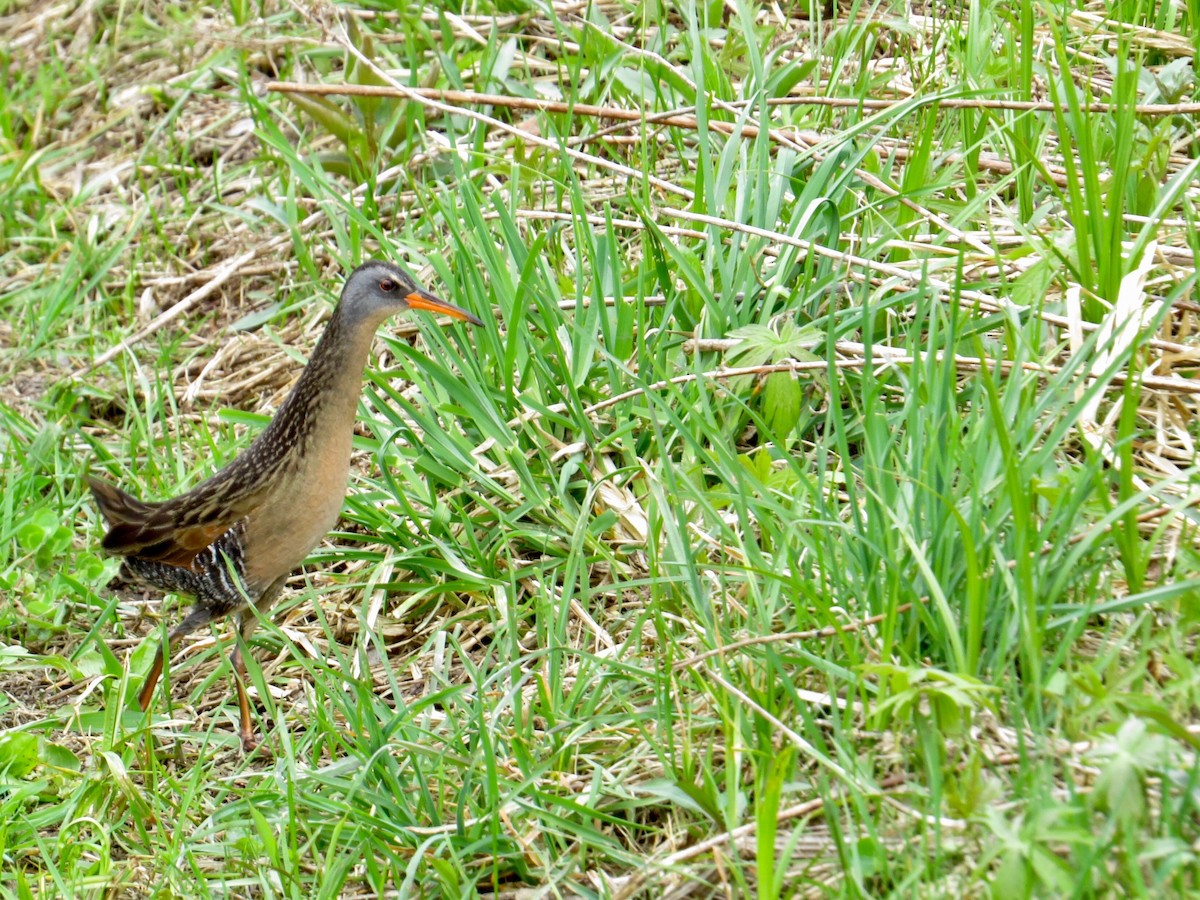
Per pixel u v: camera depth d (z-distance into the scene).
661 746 7.34
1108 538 7.29
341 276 12.00
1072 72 11.02
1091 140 8.63
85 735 8.94
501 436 9.01
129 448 11.28
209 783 8.23
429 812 7.40
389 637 9.15
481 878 7.23
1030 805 6.12
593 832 7.08
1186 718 6.71
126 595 10.18
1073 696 6.64
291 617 9.52
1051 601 6.74
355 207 11.45
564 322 9.09
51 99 15.65
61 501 10.83
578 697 7.79
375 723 7.72
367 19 14.23
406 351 9.15
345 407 8.62
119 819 8.30
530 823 7.27
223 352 12.00
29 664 9.63
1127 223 9.38
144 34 15.95
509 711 8.00
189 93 14.78
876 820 6.60
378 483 9.66
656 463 8.91
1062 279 8.92
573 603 8.49
